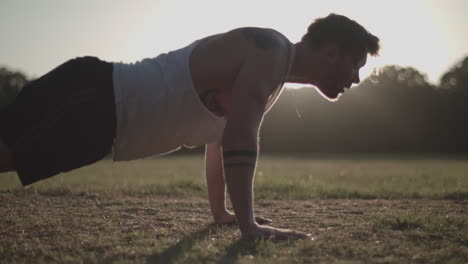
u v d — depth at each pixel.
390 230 2.71
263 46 2.38
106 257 2.10
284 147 42.94
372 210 3.82
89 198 4.82
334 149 43.47
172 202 4.41
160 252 2.18
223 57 2.38
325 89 2.61
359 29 2.49
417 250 2.23
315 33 2.49
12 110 2.22
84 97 2.23
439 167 14.01
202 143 2.60
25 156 2.19
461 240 2.45
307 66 2.54
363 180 8.17
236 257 2.07
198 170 12.84
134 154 2.43
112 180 8.04
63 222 3.10
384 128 43.94
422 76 54.97
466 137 44.00
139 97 2.28
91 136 2.26
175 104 2.33
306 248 2.22
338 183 7.39
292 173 10.95
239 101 2.31
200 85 2.38
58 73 2.29
